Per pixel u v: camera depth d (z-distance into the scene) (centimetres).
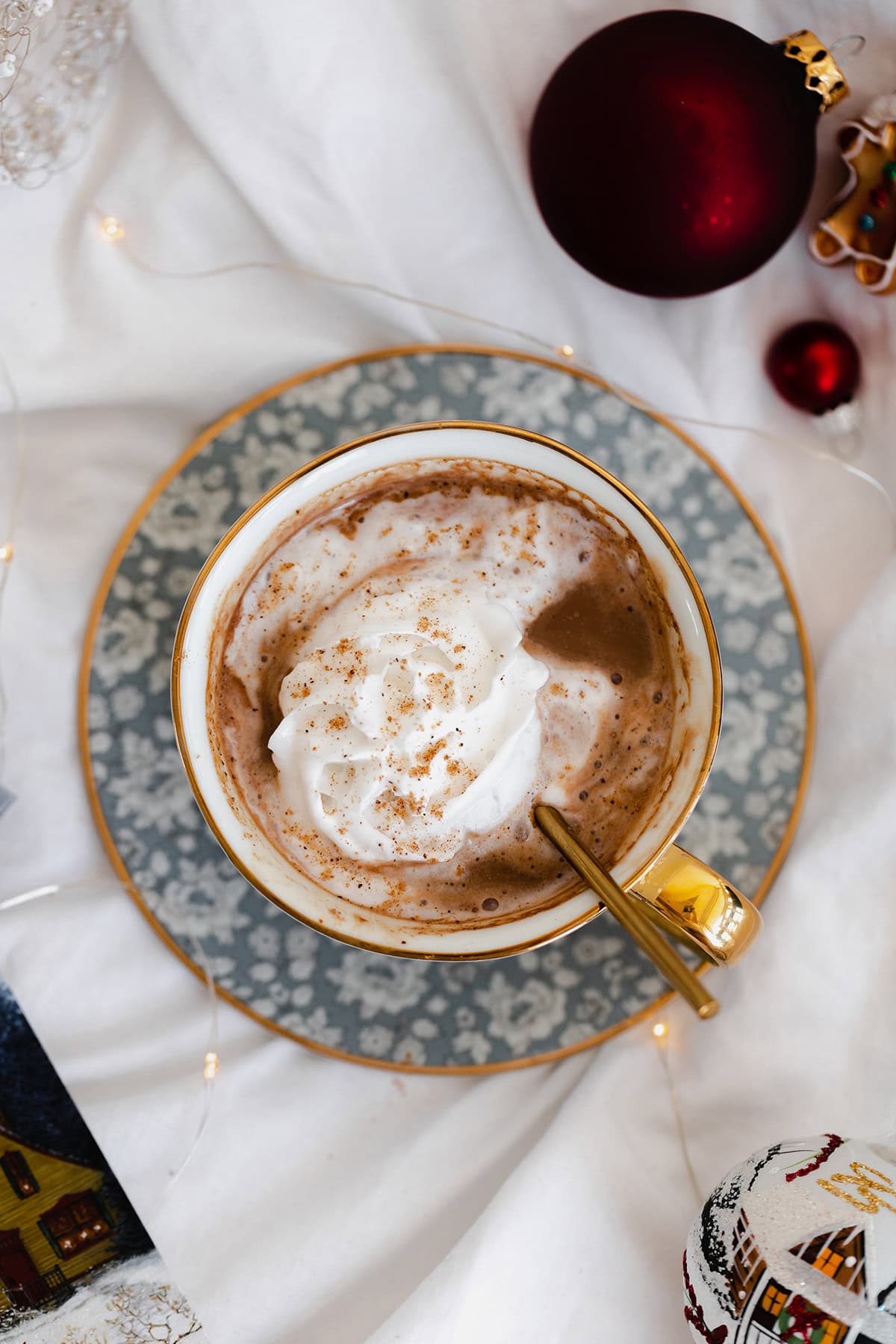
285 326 49
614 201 45
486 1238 46
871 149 47
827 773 48
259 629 45
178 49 47
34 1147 46
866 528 50
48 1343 46
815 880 48
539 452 44
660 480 48
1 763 48
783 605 48
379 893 45
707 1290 43
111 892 48
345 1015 47
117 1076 48
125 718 48
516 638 44
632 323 49
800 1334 42
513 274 49
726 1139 47
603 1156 47
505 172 48
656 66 44
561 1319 47
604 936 48
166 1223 47
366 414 48
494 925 44
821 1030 47
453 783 44
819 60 45
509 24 48
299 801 45
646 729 46
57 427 49
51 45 47
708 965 48
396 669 44
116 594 48
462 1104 48
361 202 48
